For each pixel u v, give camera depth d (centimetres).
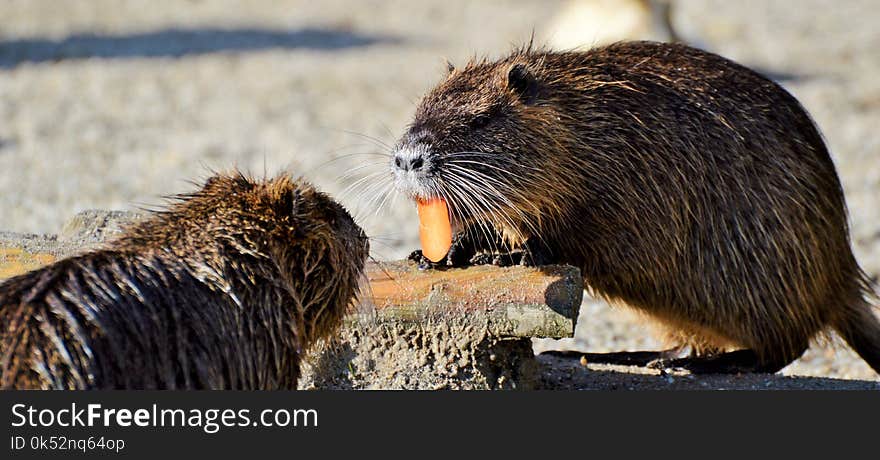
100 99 2792
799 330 1147
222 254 800
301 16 4362
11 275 1004
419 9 4553
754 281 1114
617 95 1082
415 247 1689
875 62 3388
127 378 725
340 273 888
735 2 4628
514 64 1055
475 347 959
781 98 1150
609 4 2741
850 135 2488
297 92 2930
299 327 847
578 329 1402
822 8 4569
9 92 2827
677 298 1116
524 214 1041
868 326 1229
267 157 2236
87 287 738
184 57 3416
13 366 689
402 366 972
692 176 1088
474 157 999
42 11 4209
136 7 4431
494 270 962
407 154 991
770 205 1108
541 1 4738
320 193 892
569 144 1048
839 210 1185
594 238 1073
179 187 1994
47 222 1739
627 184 1066
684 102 1098
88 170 2111
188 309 768
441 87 1081
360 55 3509
